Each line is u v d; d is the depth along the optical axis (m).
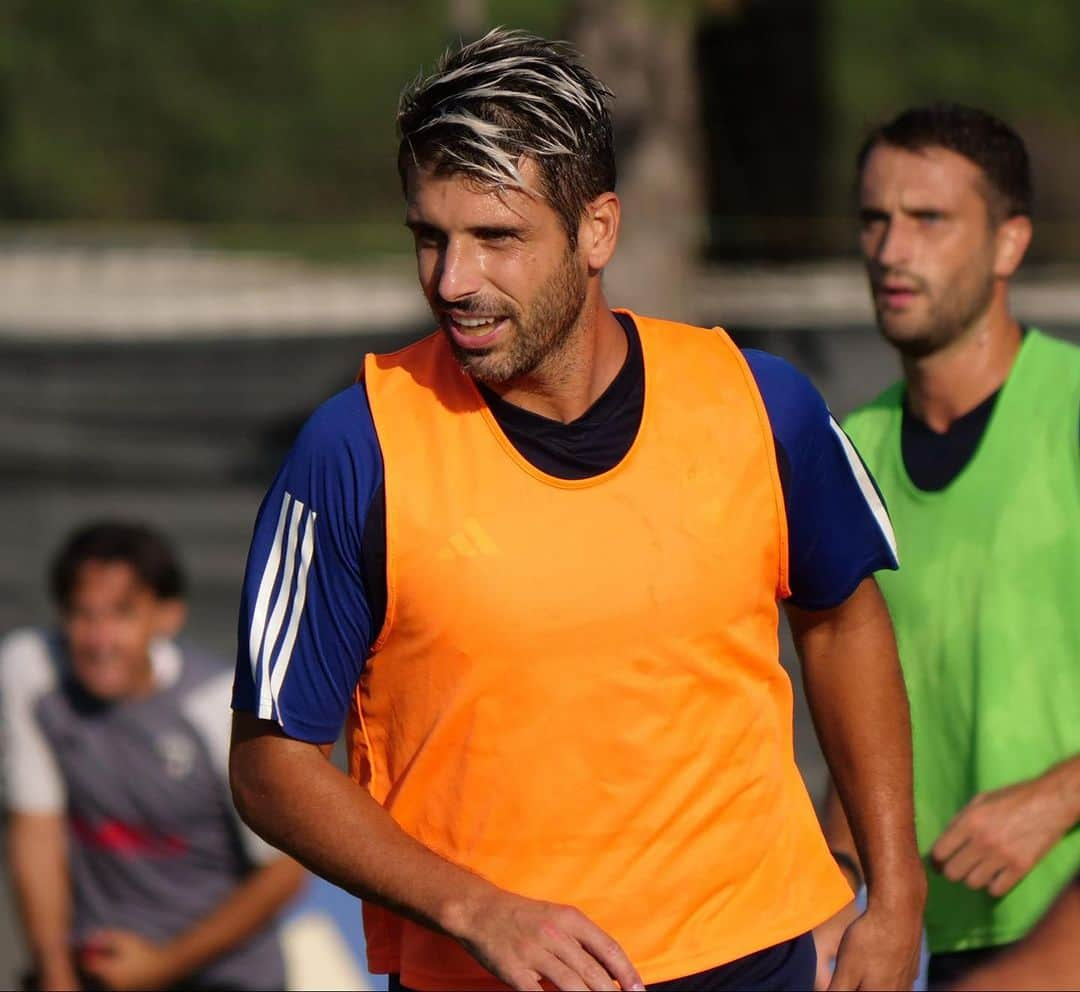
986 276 12.12
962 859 10.87
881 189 12.27
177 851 16.00
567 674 8.69
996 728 11.55
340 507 8.73
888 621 9.80
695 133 37.47
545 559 8.66
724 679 8.92
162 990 15.69
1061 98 78.88
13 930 19.52
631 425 8.86
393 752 9.12
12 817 16.06
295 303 35.31
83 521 27.17
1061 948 5.44
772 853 9.26
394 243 41.34
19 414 27.23
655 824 8.86
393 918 9.59
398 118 8.70
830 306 32.53
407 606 8.73
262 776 8.93
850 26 79.00
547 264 8.51
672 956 8.93
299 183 79.81
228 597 27.20
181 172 79.38
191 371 27.78
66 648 16.16
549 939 8.27
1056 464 11.67
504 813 8.82
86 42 79.12
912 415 12.38
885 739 9.62
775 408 9.08
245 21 80.38
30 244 36.72
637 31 36.53
